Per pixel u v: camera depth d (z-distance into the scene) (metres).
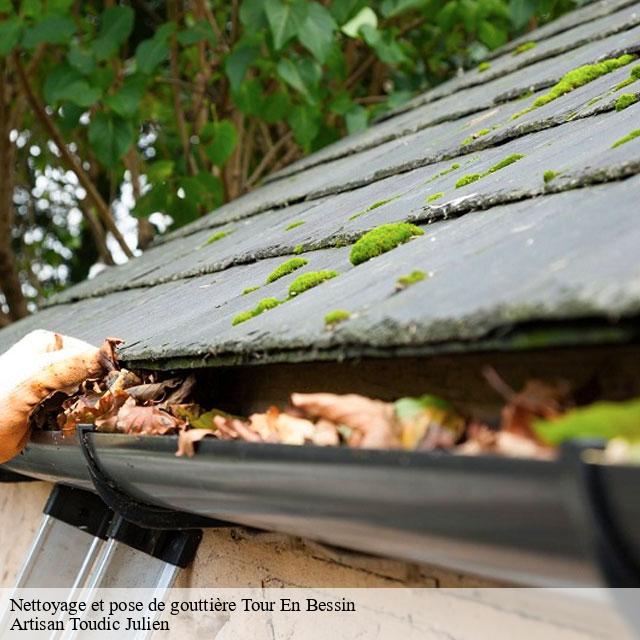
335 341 1.16
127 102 4.29
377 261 1.63
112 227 5.48
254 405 1.73
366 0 4.67
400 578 1.55
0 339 3.64
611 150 1.55
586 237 1.13
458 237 1.51
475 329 0.97
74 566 2.64
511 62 3.71
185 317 1.98
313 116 4.78
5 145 5.61
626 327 0.85
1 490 3.69
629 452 0.81
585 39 3.29
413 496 0.99
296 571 1.83
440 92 4.07
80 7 6.03
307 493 1.16
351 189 2.85
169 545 2.21
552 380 1.11
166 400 1.78
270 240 2.53
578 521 0.81
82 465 1.87
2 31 4.30
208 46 5.62
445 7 5.16
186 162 5.30
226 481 1.32
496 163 2.07
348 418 1.20
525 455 0.94
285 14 4.08
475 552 0.96
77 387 1.98
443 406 1.16
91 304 3.34
